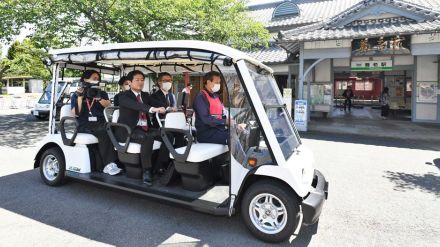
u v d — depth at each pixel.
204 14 9.39
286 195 2.79
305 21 16.05
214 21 9.72
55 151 4.24
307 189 2.85
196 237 2.97
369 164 5.99
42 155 4.39
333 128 11.05
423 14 10.02
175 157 3.27
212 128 3.68
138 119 3.91
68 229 3.07
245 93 2.98
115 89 5.19
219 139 3.62
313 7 17.89
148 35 9.87
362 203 3.95
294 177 2.73
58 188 4.23
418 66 12.71
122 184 3.56
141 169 3.70
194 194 3.25
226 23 9.93
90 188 4.26
